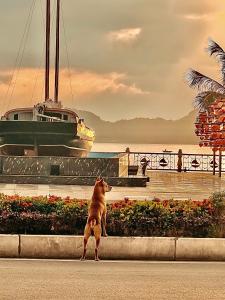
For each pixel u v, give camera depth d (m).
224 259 12.89
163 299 9.03
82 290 9.56
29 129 38.41
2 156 31.08
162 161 48.75
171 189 29.72
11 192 25.94
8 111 40.19
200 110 35.75
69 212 14.29
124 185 30.38
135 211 14.34
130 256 12.85
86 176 30.64
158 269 11.70
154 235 14.20
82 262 12.41
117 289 9.68
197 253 12.88
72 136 38.88
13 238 12.79
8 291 9.39
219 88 35.44
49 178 30.67
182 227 14.28
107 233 14.12
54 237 12.85
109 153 48.28
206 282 10.38
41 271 11.21
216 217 14.41
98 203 12.66
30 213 14.30
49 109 40.78
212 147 33.53
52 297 9.03
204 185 33.28
